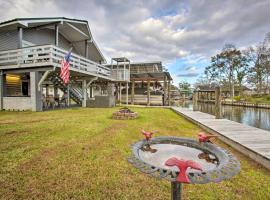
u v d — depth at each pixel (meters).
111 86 20.20
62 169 3.00
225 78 44.78
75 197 2.25
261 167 3.32
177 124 7.75
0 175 2.75
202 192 2.41
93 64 14.38
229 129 6.02
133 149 1.76
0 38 11.84
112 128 6.24
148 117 9.47
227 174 1.29
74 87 17.58
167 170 1.30
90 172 2.92
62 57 10.55
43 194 2.29
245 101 30.53
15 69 10.70
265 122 12.42
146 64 21.91
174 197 1.57
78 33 14.51
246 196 2.34
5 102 10.98
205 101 26.52
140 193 2.36
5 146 4.07
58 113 10.03
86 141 4.59
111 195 2.31
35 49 10.02
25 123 6.85
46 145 4.20
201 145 1.97
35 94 10.29
